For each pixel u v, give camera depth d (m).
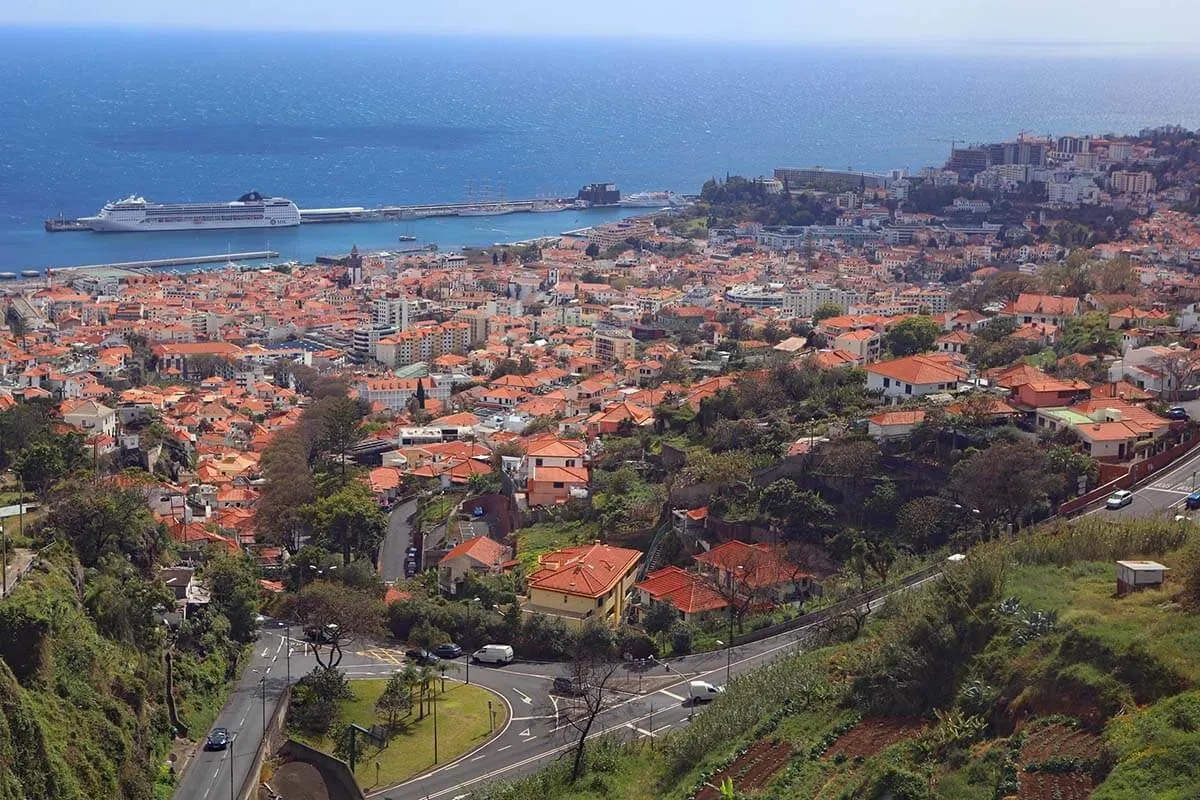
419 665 148.62
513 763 123.69
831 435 185.50
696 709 131.50
